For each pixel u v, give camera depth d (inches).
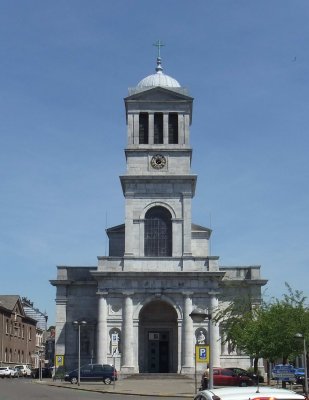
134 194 2886.3
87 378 2485.2
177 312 2751.0
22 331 4852.4
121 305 2765.7
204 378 1690.5
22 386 2292.1
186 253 2824.8
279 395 426.3
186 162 2913.4
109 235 3080.7
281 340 2213.3
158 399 1691.7
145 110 2952.8
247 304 2753.4
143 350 2856.8
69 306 2925.7
